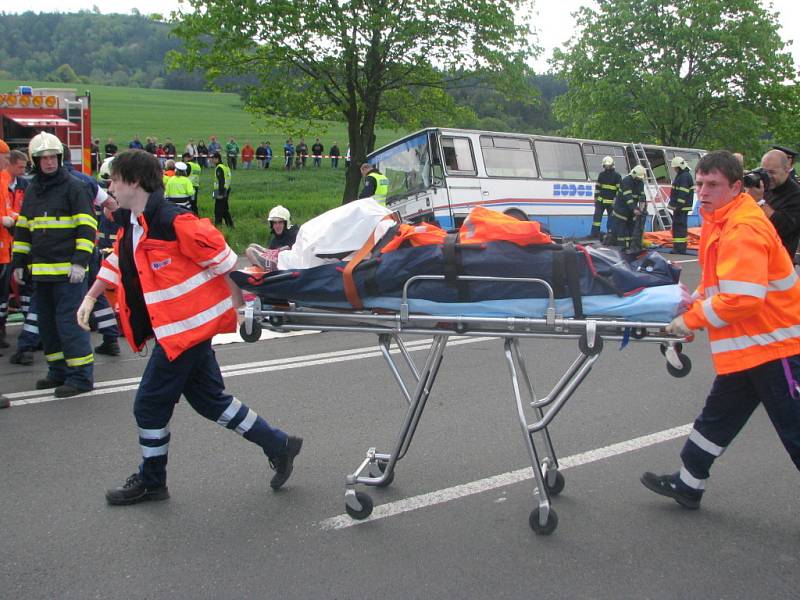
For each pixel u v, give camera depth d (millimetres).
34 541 3820
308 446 5098
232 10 19062
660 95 27047
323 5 19109
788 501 4262
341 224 4105
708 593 3336
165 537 3859
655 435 5277
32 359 7387
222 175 18375
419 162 14695
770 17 28453
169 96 97000
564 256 3785
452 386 6465
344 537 3854
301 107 21547
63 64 161125
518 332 3846
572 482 4523
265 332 8516
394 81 20906
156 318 3928
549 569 3531
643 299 3760
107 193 7621
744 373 3836
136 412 4160
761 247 3473
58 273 6176
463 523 3998
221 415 4238
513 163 15977
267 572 3518
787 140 30172
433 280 3891
